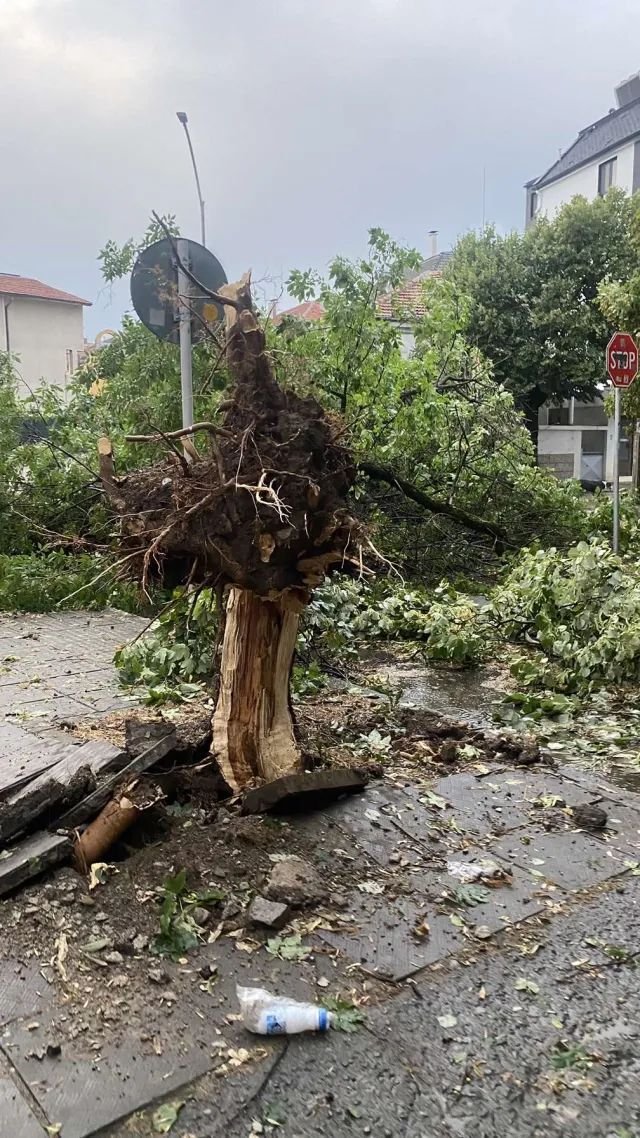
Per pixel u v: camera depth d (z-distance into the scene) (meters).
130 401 8.45
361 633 6.78
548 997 2.24
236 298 3.19
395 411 8.70
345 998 2.22
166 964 2.34
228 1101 1.86
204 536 2.92
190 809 3.14
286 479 2.85
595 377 22.17
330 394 8.48
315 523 2.95
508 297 21.98
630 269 21.22
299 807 3.22
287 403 3.05
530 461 10.30
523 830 3.20
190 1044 2.04
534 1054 2.03
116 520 3.29
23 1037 2.05
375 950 2.42
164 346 8.61
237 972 2.31
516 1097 1.90
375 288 8.59
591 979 2.32
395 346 8.65
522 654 6.25
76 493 8.20
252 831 2.97
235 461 2.90
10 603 7.23
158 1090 1.89
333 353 8.41
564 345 21.75
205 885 2.68
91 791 2.97
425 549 8.91
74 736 3.97
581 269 21.61
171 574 3.23
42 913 2.53
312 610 5.93
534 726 4.62
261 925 2.50
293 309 11.27
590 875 2.88
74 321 29.14
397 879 2.80
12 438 8.73
